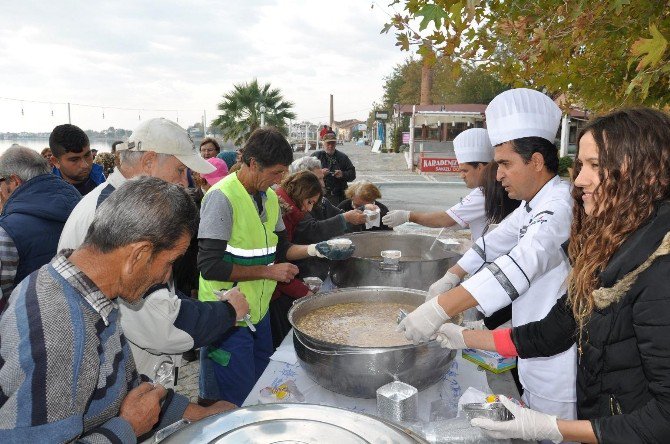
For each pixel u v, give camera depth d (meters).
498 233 1.82
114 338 0.96
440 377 1.43
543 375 1.52
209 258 1.83
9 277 1.90
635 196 0.92
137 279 0.94
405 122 28.92
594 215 1.00
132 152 1.56
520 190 1.57
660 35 1.28
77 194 2.14
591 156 0.97
